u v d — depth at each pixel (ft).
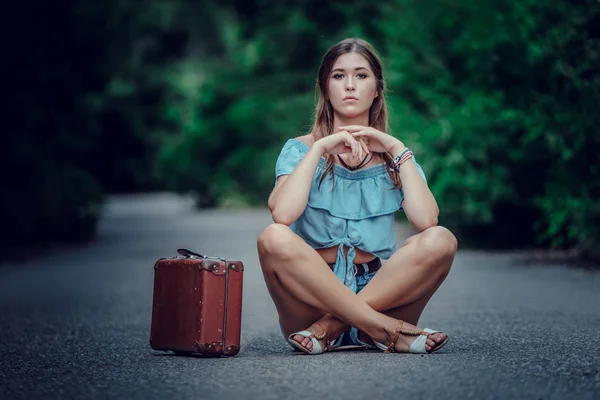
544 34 38.14
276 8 110.11
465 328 22.24
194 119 116.06
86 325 24.36
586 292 30.66
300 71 111.55
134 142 157.79
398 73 52.60
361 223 17.80
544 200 39.75
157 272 18.01
